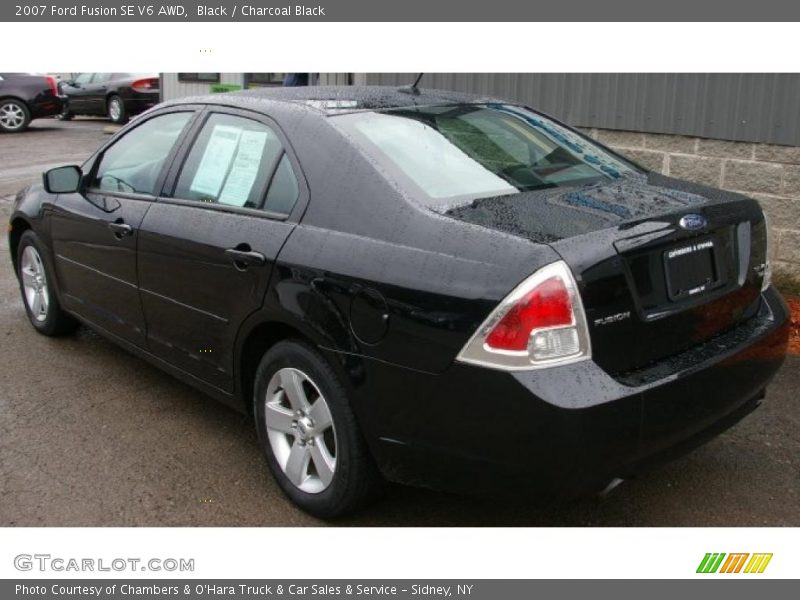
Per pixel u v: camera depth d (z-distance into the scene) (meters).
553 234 2.82
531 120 4.14
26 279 5.65
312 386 3.34
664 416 2.83
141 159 4.47
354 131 3.47
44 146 16.39
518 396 2.66
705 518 3.45
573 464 2.66
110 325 4.66
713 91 6.21
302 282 3.24
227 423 4.33
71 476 3.78
